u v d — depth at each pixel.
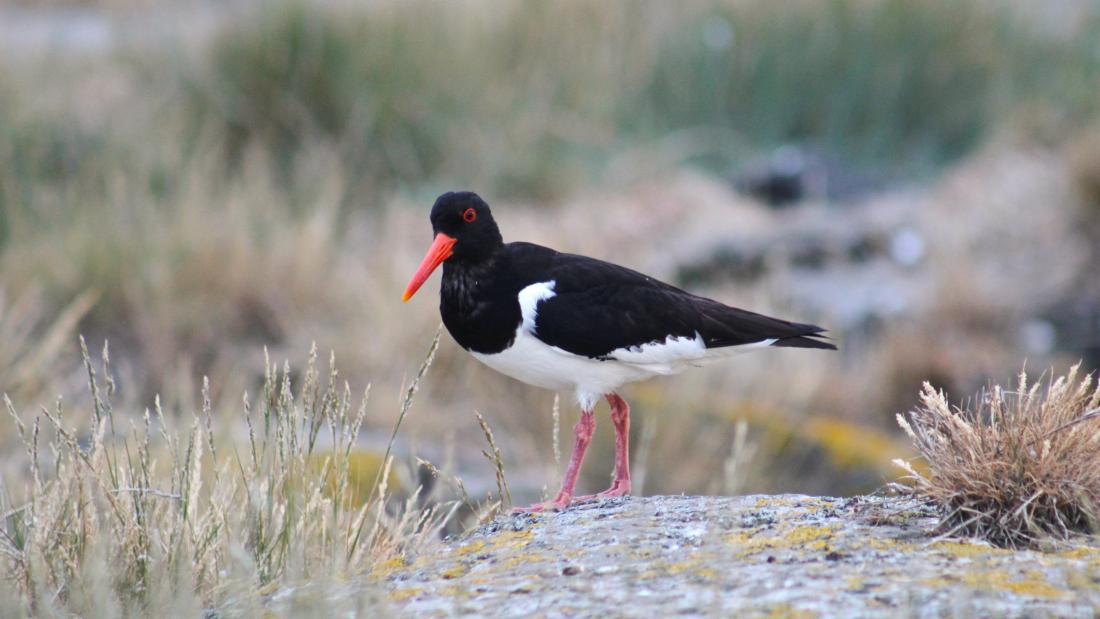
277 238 14.65
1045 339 15.13
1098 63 23.02
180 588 5.63
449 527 9.52
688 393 12.31
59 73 18.75
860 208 18.83
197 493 6.31
